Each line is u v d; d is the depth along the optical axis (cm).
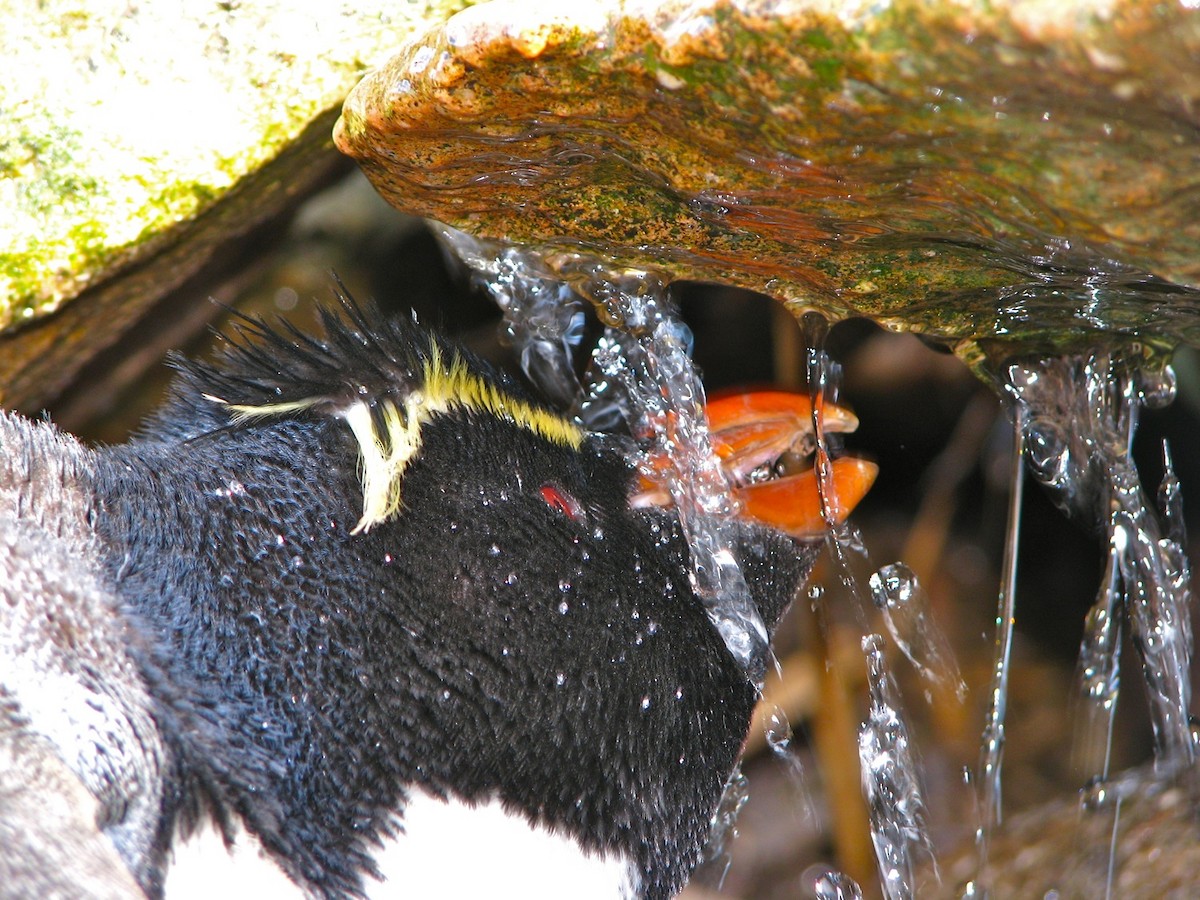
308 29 102
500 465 96
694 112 88
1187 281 88
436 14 102
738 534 98
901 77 85
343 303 96
